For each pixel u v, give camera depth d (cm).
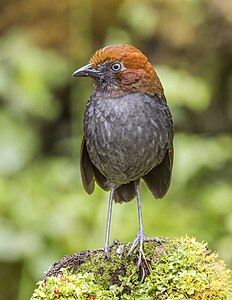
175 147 1281
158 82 877
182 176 1255
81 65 1462
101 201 1202
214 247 1210
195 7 1480
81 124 1398
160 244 770
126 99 858
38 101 1362
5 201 1209
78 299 719
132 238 1170
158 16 1480
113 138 857
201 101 1341
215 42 1474
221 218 1235
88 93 1412
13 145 1322
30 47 1439
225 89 1509
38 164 1377
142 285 735
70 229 1186
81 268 765
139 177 892
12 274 1252
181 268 737
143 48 1478
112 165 874
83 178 909
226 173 1385
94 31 1480
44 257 1165
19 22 1480
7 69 1366
